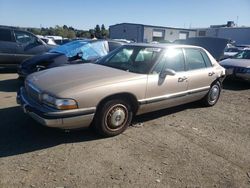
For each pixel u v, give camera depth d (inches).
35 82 167.0
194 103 262.4
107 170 136.9
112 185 125.3
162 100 195.9
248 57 415.5
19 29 403.5
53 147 156.7
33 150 152.1
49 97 150.4
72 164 140.1
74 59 303.0
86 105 154.6
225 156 160.4
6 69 424.8
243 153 165.9
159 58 194.9
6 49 388.8
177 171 140.6
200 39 460.8
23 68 295.3
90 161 144.1
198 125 208.4
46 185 122.0
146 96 184.2
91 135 173.9
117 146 162.7
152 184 128.3
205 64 240.8
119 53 214.7
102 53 328.2
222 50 431.2
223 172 143.2
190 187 128.4
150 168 141.3
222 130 201.6
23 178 126.0
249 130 205.0
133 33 1873.8
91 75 172.7
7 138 164.9
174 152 160.6
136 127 194.1
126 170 137.9
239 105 275.1
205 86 238.8
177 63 209.8
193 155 158.6
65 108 148.6
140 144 167.6
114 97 168.1
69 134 173.3
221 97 307.9
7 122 188.5
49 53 316.5
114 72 181.2
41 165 137.6
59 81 162.1
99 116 163.9
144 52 203.6
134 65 195.5
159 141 174.1
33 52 409.1
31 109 155.6
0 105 226.1
